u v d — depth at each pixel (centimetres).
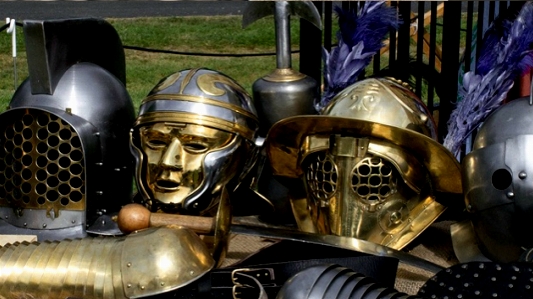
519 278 136
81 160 168
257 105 179
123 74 197
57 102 169
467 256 167
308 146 166
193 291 142
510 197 153
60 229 168
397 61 216
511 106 159
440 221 193
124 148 178
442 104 207
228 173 163
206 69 170
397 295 127
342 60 186
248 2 184
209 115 160
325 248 163
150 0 713
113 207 177
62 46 172
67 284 139
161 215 152
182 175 160
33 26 166
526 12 176
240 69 489
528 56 175
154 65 490
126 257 139
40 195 168
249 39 567
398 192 165
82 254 142
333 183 164
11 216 171
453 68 206
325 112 168
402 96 166
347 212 164
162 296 139
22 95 172
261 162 176
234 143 163
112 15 639
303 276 127
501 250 158
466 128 179
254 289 143
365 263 148
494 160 155
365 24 187
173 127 159
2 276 141
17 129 168
